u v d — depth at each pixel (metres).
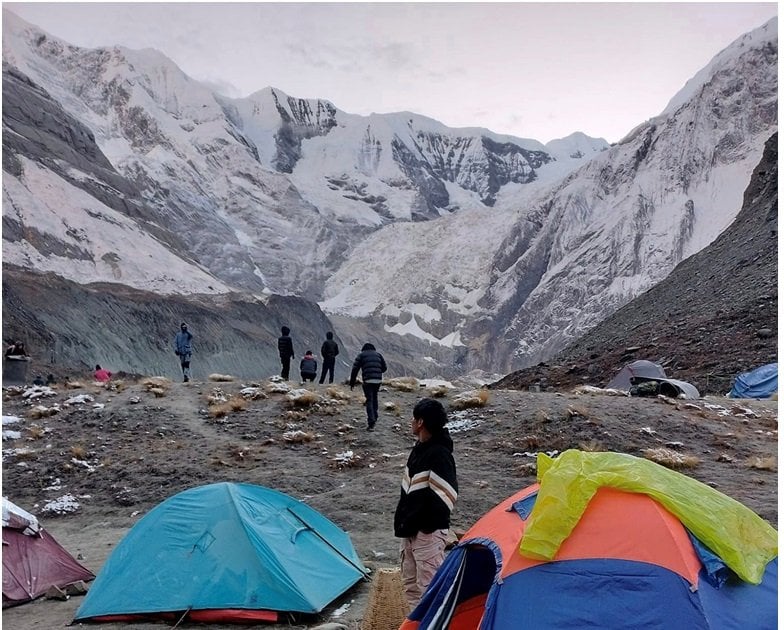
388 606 6.97
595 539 5.32
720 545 5.29
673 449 16.03
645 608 4.94
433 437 6.52
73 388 23.89
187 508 8.61
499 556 5.61
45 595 9.38
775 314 37.59
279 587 7.93
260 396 21.95
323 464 16.33
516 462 15.41
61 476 16.42
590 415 17.84
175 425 19.39
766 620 4.98
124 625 7.87
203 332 137.75
